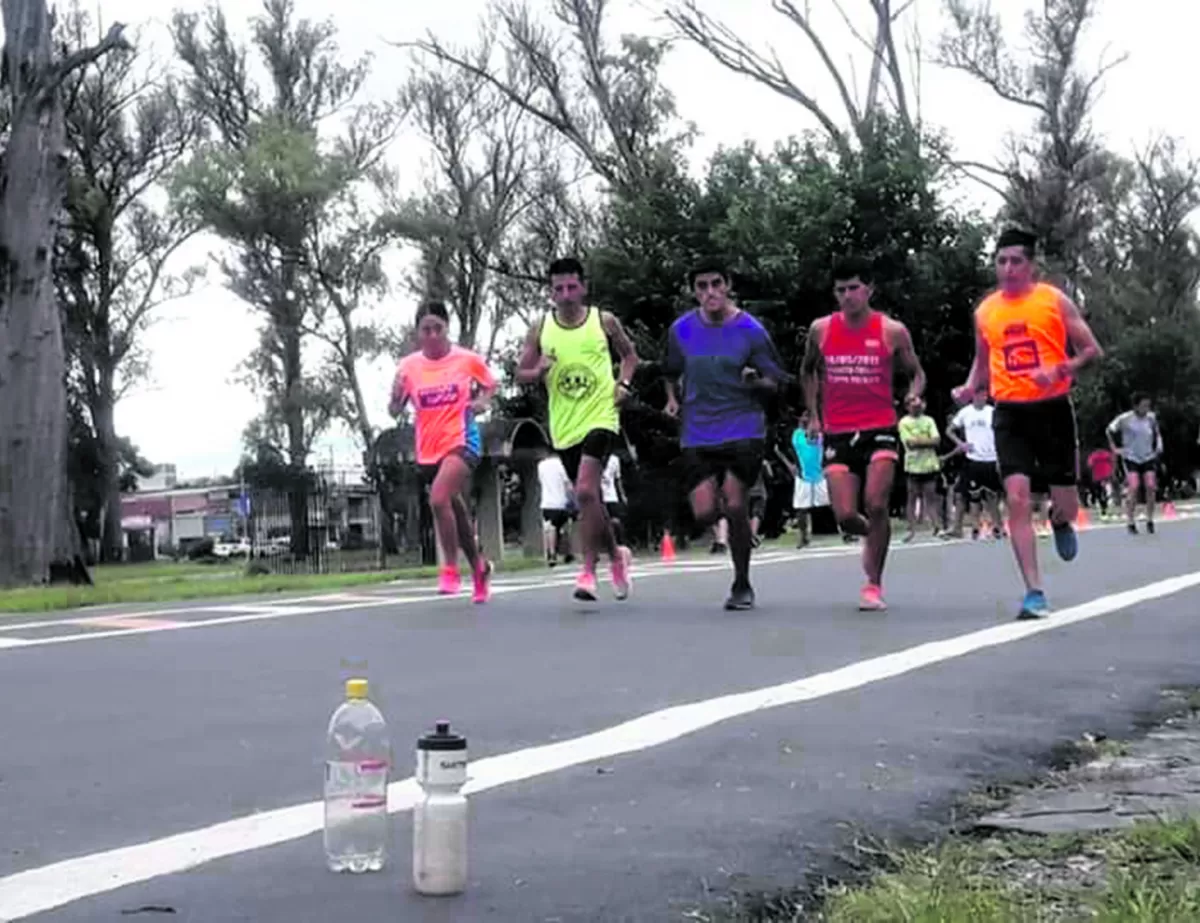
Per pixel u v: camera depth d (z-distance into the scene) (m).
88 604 12.69
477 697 6.18
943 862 3.58
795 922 3.21
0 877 3.53
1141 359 58.19
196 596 13.23
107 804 4.32
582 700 6.05
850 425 9.32
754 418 9.65
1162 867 3.50
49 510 21.91
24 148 22.02
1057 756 4.96
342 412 54.66
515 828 3.95
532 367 10.12
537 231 49.97
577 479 10.18
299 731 5.50
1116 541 17.05
